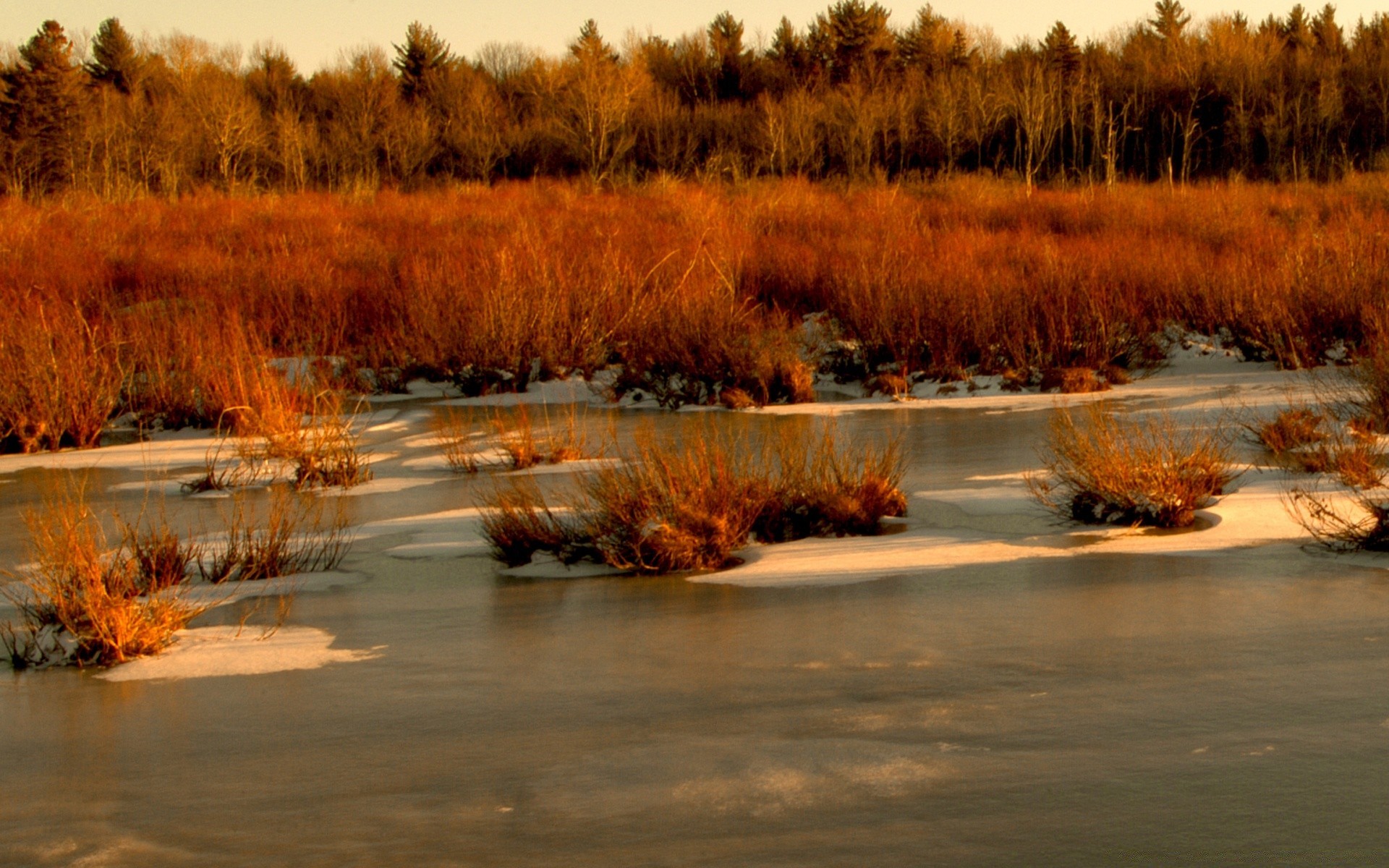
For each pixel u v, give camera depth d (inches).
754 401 549.3
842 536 290.2
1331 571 234.7
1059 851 125.0
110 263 888.3
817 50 2512.3
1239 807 133.3
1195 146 1957.4
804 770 147.3
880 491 304.3
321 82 2363.4
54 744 169.0
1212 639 193.3
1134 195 1268.5
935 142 1891.0
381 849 131.5
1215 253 833.5
